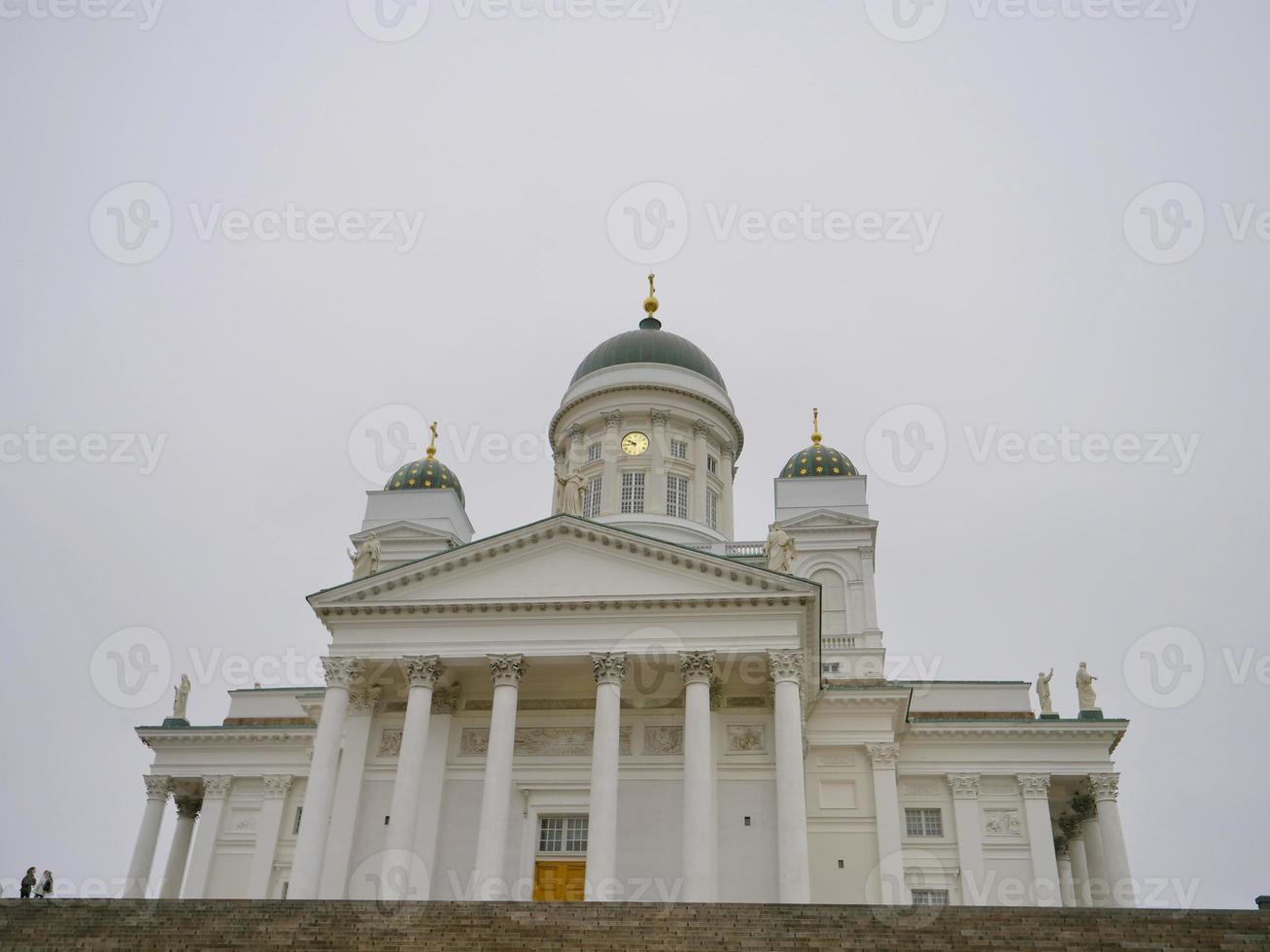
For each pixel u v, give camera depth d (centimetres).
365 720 4494
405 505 6519
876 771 4891
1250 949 2569
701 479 6456
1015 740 5334
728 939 2688
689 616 4256
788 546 4562
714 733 4384
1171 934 2659
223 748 5866
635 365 6700
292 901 2933
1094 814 5466
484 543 4422
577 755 4412
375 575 4419
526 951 2641
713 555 4300
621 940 2692
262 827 5628
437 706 4528
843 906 2870
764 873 4106
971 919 2780
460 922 2817
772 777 4272
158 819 5788
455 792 4400
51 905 2900
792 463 6794
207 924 2825
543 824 4381
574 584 4372
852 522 6275
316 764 4131
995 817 5244
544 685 4566
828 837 4797
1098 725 5297
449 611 4366
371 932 2764
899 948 2623
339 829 4275
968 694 5750
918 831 5238
